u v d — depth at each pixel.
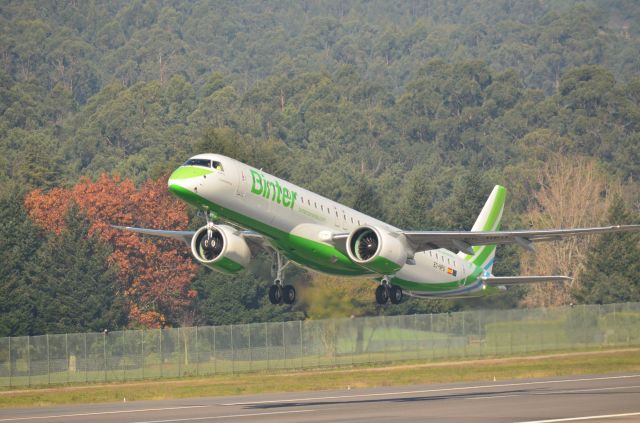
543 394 173.75
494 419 137.00
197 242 173.75
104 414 161.75
